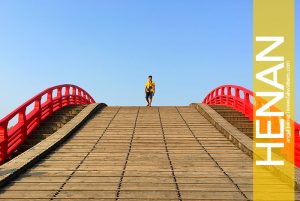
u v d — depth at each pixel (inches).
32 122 569.9
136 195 272.4
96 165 363.6
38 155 380.2
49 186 294.8
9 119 442.9
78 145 452.1
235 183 306.3
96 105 724.0
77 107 752.3
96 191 282.0
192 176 326.6
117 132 527.5
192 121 612.4
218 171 344.8
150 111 716.7
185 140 482.9
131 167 356.8
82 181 309.1
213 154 413.7
